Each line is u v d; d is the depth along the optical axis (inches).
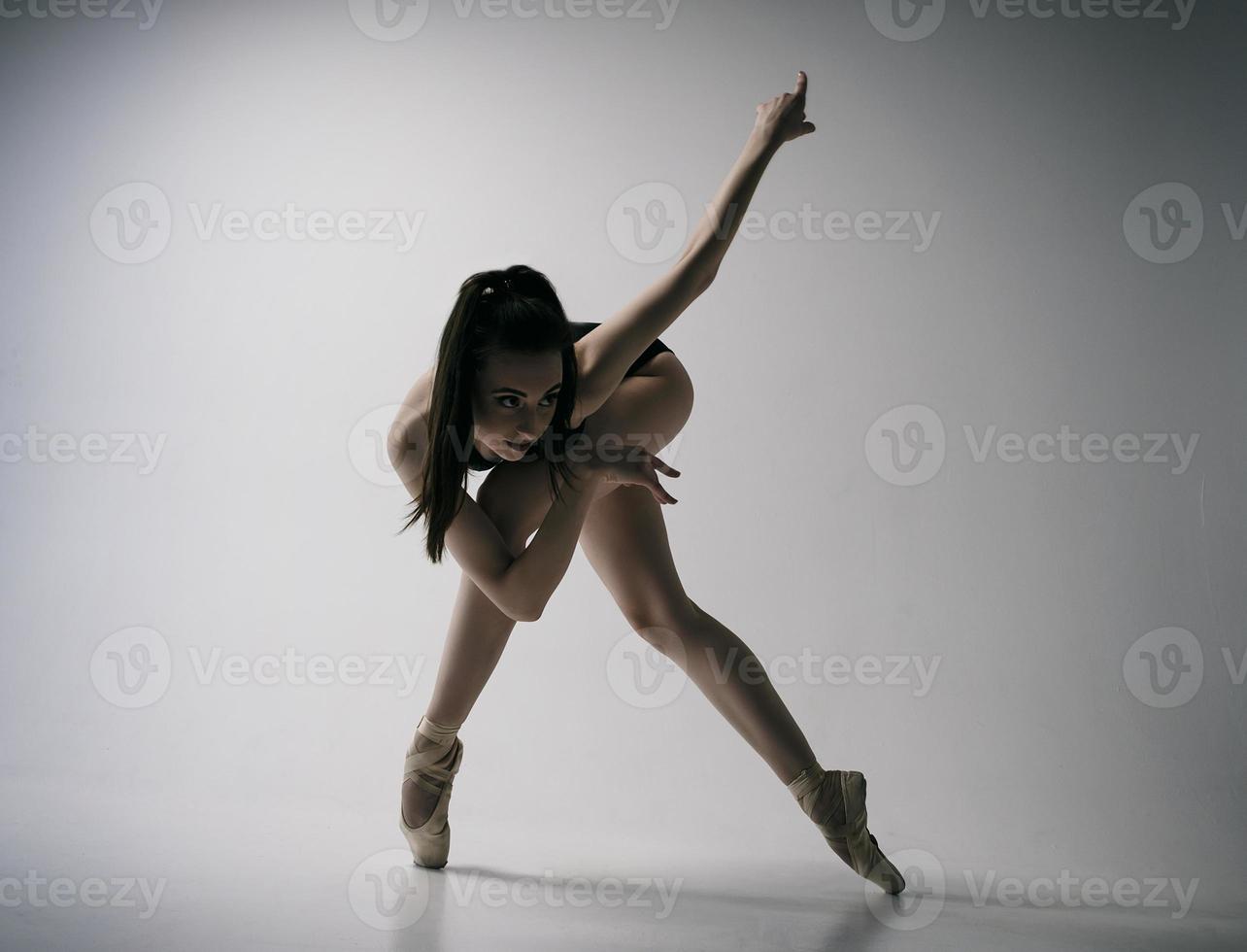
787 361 111.0
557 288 115.0
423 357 115.3
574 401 59.7
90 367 117.6
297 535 114.3
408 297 116.2
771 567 108.8
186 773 99.0
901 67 113.0
